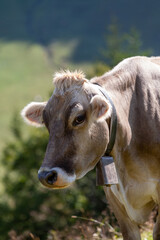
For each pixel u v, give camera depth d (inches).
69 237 668.1
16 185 1700.3
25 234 751.1
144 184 422.3
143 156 418.6
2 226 1531.7
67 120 377.7
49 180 370.3
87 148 386.3
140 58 450.9
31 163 1736.0
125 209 428.5
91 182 1346.0
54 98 387.5
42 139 1750.7
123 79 426.6
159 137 416.5
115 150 412.5
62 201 1417.3
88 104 382.9
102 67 1499.8
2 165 1828.2
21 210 1550.2
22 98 7519.7
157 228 424.5
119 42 1578.5
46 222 1401.3
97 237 559.8
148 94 425.4
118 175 418.9
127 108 420.2
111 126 400.8
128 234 432.1
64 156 376.8
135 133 419.5
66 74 388.8
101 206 1188.5
